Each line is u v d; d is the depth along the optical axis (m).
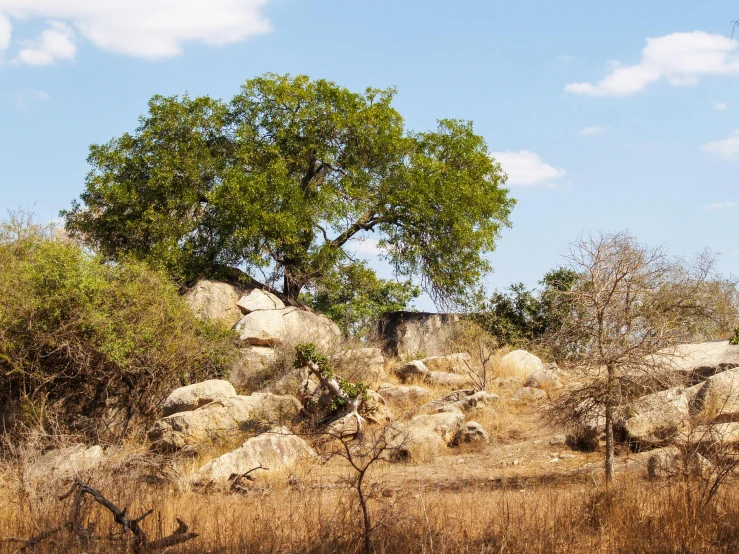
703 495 9.02
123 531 8.95
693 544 8.16
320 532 8.76
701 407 13.45
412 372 21.36
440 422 16.78
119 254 25.31
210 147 28.16
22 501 9.92
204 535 9.41
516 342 25.31
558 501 10.14
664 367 10.87
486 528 8.85
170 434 16.98
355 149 28.72
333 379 18.41
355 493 9.67
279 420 17.88
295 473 14.50
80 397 20.22
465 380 20.78
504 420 17.31
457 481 13.48
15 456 12.27
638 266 10.88
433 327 27.77
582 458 14.15
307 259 27.52
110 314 20.27
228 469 14.28
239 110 28.58
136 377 20.42
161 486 12.14
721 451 10.48
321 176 29.61
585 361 10.93
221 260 26.55
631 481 10.21
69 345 19.42
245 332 22.97
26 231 22.97
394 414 18.92
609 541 8.46
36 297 19.48
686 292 17.20
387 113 28.91
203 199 27.14
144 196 26.42
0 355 18.98
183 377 20.75
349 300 28.98
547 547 8.30
